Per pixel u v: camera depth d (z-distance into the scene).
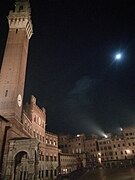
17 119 42.34
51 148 65.25
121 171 44.38
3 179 32.09
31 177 32.84
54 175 60.25
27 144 35.62
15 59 48.88
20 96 46.38
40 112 64.69
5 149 35.34
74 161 80.44
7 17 56.72
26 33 56.00
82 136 106.19
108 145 102.75
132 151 98.06
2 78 46.34
